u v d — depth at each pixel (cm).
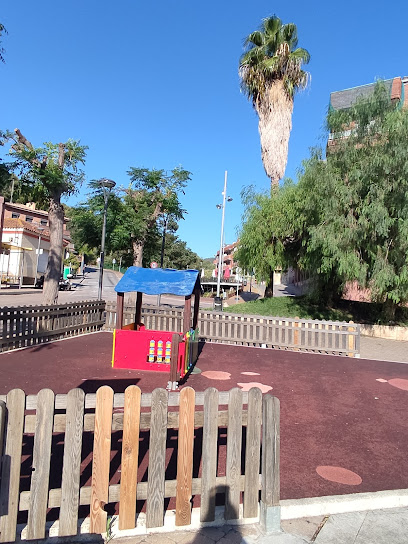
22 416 261
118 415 283
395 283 1396
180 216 2670
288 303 1973
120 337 800
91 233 2422
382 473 401
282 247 1912
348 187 1404
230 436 299
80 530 274
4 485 256
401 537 290
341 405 633
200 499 314
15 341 942
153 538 275
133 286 828
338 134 1530
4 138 1295
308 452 447
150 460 283
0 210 1534
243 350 1121
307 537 286
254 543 275
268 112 2000
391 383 795
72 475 267
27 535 260
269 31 2011
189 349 793
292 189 1856
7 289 3000
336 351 1121
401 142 1295
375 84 1487
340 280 1706
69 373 734
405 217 1302
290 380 783
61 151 1364
